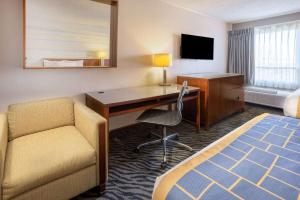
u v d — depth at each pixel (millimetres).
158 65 3031
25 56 2080
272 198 792
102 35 2611
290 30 4113
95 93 2510
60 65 2328
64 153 1454
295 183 889
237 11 3889
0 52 1973
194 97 2898
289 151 1194
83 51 2482
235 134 1462
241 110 4145
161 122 2150
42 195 1307
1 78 2010
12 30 2002
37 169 1272
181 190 860
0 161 1135
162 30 3342
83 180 1507
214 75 3557
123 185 1759
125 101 2082
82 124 1804
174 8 3480
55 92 2355
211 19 4316
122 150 2445
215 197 799
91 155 1517
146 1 3059
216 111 3291
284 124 1673
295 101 2535
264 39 4480
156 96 2354
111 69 2801
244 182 892
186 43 3686
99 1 2535
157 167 2055
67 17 2312
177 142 2582
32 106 1841
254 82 4738
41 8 2129
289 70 4223
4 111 2057
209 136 2896
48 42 2215
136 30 2994
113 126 3008
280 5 3518
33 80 2191
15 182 1170
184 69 3863
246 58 4703
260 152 1180
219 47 4695
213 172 970
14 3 1982
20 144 1586
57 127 1973
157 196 907
